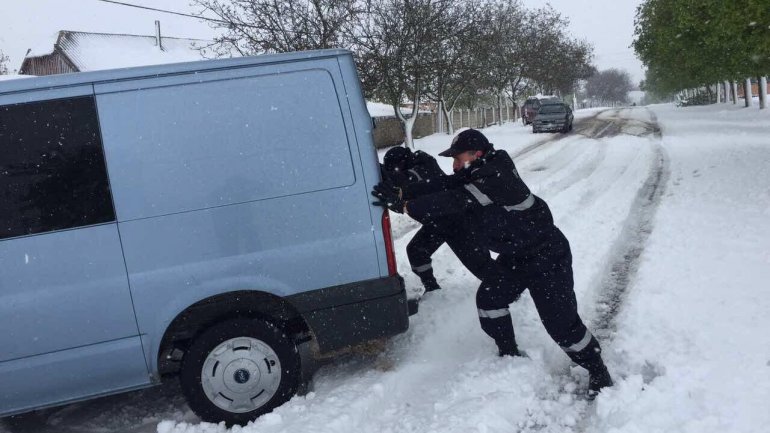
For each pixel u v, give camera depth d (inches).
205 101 147.5
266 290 149.3
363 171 154.2
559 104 1192.8
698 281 219.8
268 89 150.3
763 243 256.8
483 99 1535.4
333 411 147.5
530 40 1656.0
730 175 445.7
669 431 130.0
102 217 142.3
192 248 145.6
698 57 886.4
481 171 154.0
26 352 140.8
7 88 141.0
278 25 691.4
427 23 770.8
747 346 163.0
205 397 150.3
